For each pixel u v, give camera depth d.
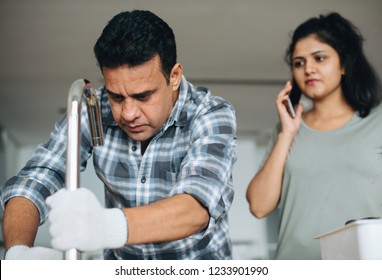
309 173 2.53
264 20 5.23
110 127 1.97
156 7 4.99
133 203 1.98
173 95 1.86
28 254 1.49
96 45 1.64
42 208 1.86
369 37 5.52
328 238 1.71
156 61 1.63
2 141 7.63
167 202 1.52
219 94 6.78
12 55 5.71
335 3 5.06
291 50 2.76
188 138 1.89
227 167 1.75
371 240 1.51
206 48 5.72
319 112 2.67
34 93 6.57
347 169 2.47
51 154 1.93
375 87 2.61
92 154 2.01
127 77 1.60
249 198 2.68
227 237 2.07
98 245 1.29
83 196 1.26
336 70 2.64
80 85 1.39
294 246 2.48
